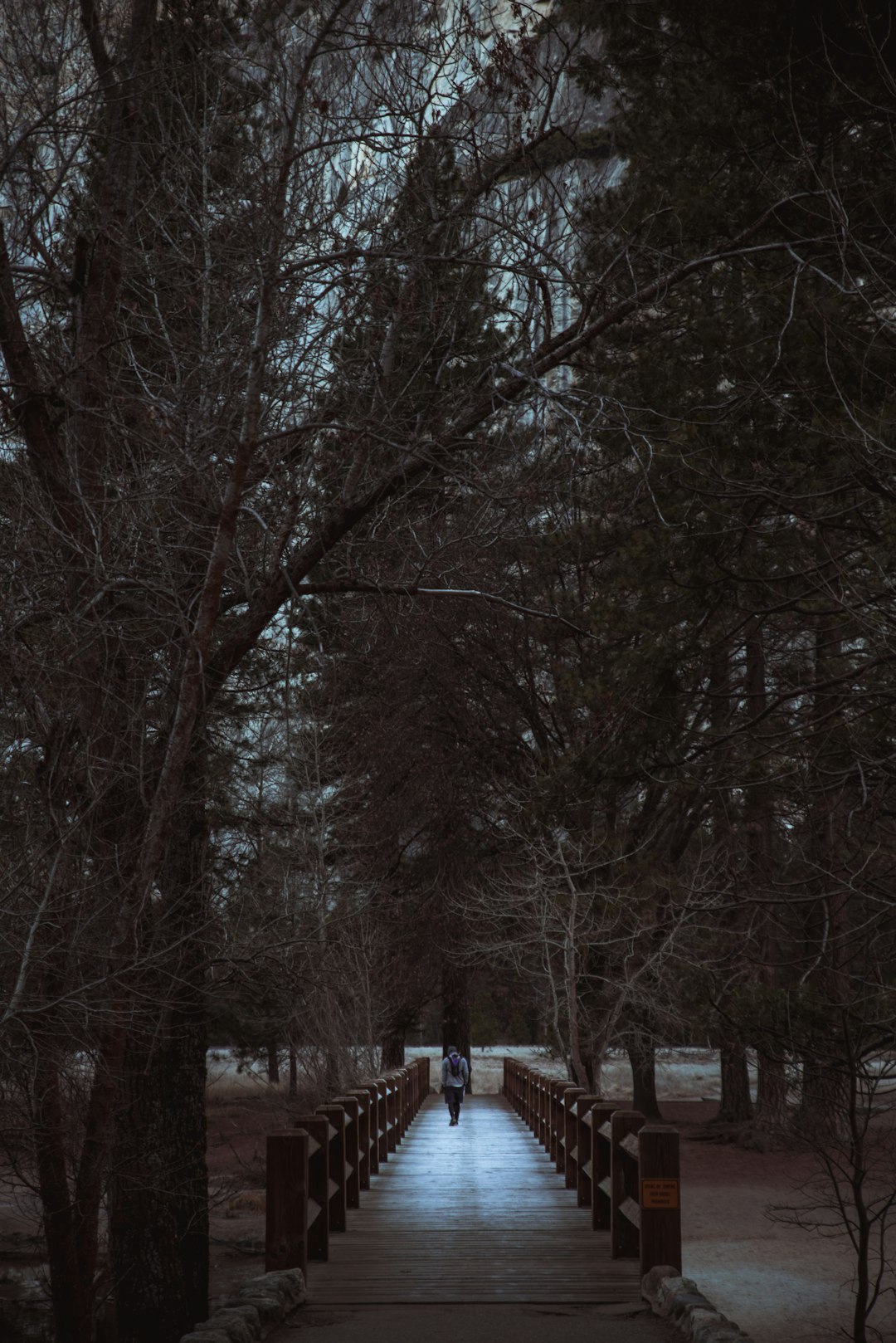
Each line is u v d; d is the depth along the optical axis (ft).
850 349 34.35
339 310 33.24
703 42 41.09
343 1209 37.73
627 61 43.52
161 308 35.01
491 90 34.37
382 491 35.35
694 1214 68.28
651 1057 103.71
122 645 32.24
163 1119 40.14
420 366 33.30
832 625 46.34
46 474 32.50
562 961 90.84
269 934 43.75
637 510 41.98
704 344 38.27
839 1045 34.19
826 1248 57.82
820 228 37.96
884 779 38.45
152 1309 40.47
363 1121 49.73
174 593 30.37
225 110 33.60
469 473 34.42
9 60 32.45
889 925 43.50
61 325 37.29
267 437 29.71
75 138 35.04
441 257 32.17
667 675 38.60
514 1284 29.19
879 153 38.04
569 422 32.65
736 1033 36.83
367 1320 25.54
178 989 37.58
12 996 26.63
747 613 39.60
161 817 29.53
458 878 101.65
